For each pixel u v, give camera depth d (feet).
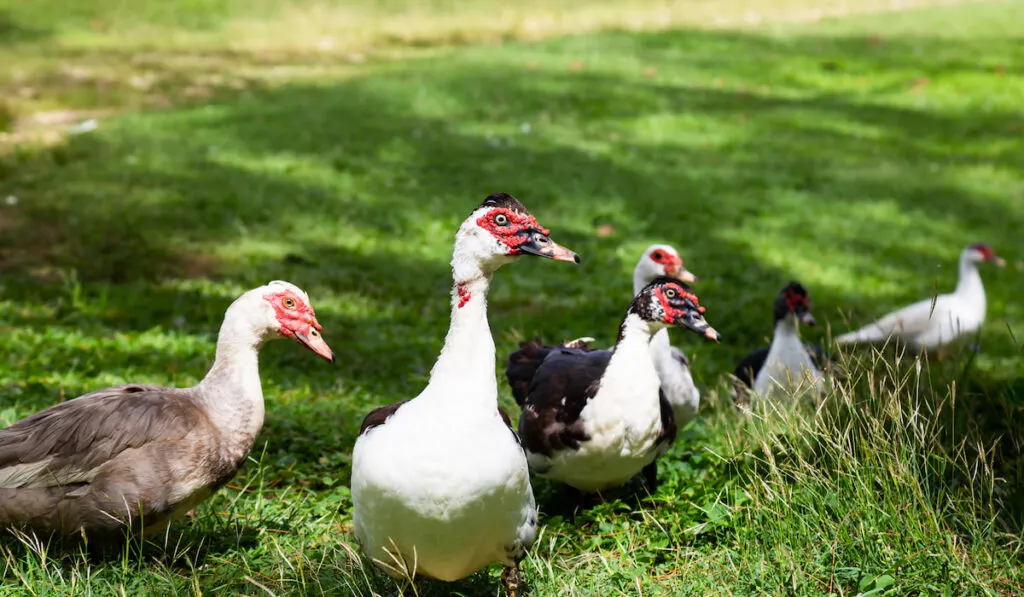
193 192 41.11
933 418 18.51
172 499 15.26
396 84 59.98
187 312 30.19
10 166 42.80
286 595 14.76
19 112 51.98
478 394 13.39
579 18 87.92
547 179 46.21
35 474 14.88
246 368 16.01
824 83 66.85
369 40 75.72
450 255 37.96
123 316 29.63
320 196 42.09
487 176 46.01
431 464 13.05
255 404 15.99
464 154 48.70
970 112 61.67
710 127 56.39
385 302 33.24
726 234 41.81
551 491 20.11
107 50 67.77
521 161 48.32
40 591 14.11
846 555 15.44
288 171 44.39
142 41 71.56
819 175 49.78
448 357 13.51
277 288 16.11
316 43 74.08
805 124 57.88
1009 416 19.63
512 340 29.40
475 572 15.31
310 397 24.08
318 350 16.05
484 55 68.95
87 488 14.97
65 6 77.87
